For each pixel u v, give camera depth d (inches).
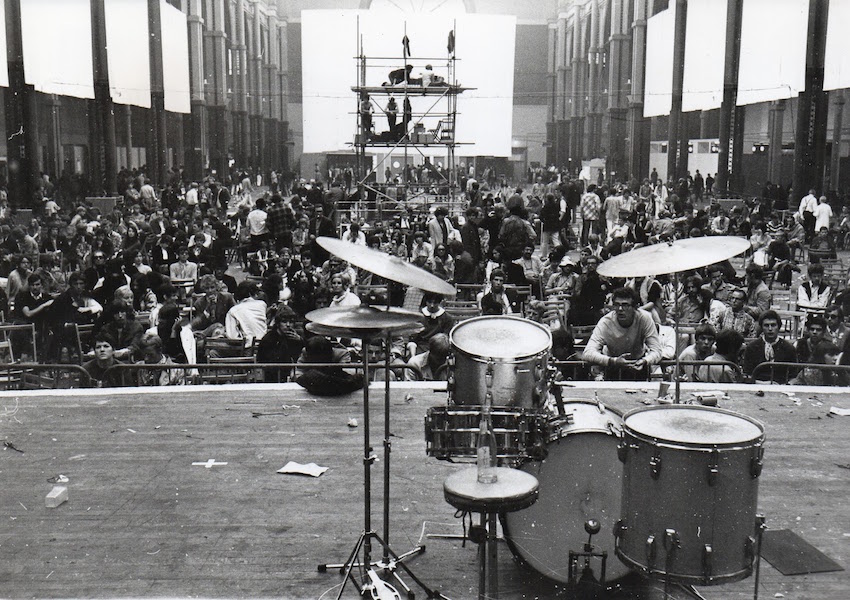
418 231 733.9
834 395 365.1
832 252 811.4
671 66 1422.2
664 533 167.3
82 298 496.1
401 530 234.8
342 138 1592.0
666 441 164.6
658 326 433.7
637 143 1647.4
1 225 834.2
